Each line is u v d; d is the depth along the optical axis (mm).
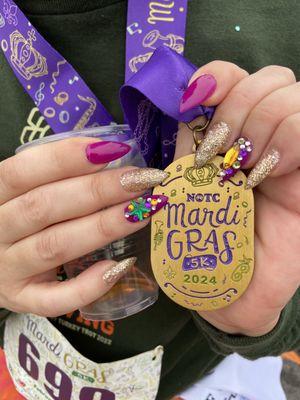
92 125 213
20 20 208
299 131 138
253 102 146
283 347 240
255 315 179
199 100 147
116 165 172
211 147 151
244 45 216
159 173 161
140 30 198
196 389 389
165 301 272
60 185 170
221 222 159
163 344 294
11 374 328
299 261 166
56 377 293
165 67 155
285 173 149
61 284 202
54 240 178
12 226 185
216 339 226
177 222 162
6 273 204
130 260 186
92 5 211
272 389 415
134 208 164
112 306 203
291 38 217
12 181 176
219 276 165
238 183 155
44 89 212
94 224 171
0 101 247
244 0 216
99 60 224
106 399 288
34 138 245
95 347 300
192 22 216
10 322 316
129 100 165
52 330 279
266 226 167
